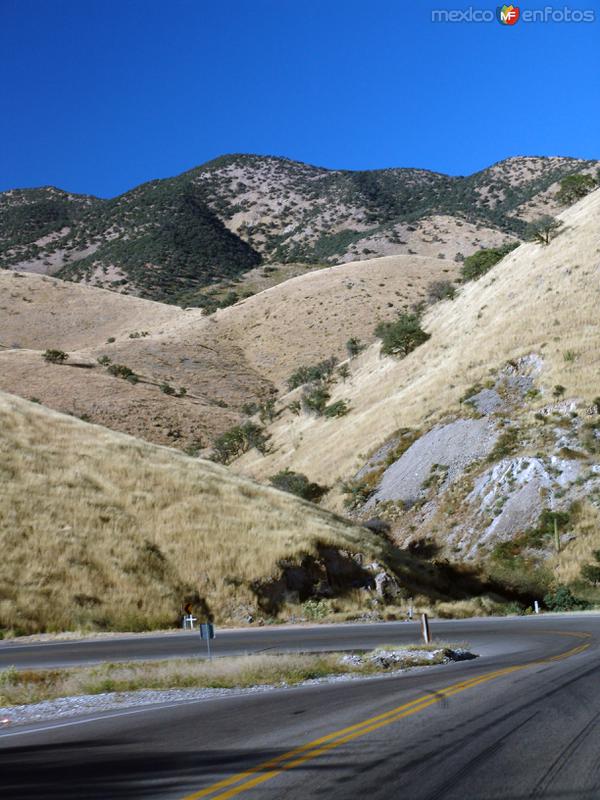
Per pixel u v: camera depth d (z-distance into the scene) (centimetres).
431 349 8538
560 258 7838
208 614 3288
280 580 3503
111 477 4150
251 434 10281
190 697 1303
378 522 5556
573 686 1098
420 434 6406
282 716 999
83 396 12500
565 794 603
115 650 2259
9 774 765
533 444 5441
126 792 668
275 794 636
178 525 3756
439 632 2527
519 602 4178
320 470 7250
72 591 3119
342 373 10675
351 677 1474
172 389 13388
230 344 16375
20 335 17400
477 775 661
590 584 4250
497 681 1198
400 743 791
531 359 6406
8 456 4034
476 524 5097
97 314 19212
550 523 4719
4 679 1555
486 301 8419
